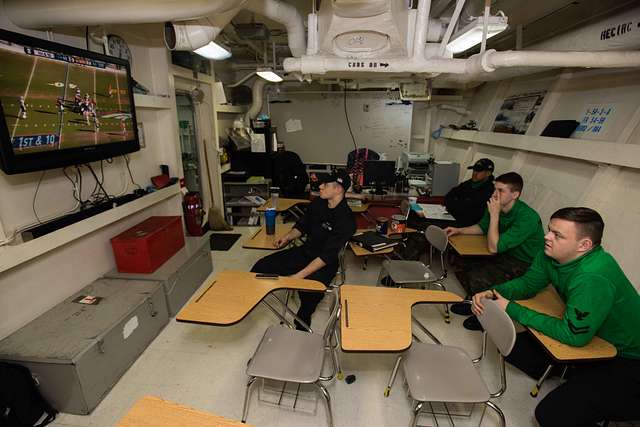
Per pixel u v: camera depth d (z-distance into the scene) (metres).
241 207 5.11
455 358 1.74
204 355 2.31
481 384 1.58
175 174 3.51
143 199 2.85
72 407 1.83
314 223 2.66
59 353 1.76
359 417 1.85
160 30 3.13
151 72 3.27
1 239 1.73
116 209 2.52
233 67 5.73
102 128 2.34
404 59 2.45
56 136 1.98
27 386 1.72
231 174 4.93
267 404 1.92
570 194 2.82
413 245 3.38
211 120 4.60
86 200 2.47
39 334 1.92
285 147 6.18
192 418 1.06
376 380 2.11
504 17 2.20
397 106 5.74
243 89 5.74
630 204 2.29
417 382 1.58
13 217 1.94
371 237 2.83
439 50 2.55
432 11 3.33
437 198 3.83
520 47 3.30
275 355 1.72
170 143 3.43
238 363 2.24
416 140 6.18
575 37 2.77
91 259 2.53
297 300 2.95
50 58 1.90
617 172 2.44
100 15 1.88
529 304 1.87
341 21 2.03
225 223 4.75
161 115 3.36
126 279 2.58
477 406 1.94
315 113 5.97
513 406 1.93
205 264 3.32
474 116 5.07
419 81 4.28
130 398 1.95
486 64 2.28
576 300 1.50
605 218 2.42
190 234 4.12
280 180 5.17
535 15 2.87
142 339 2.31
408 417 1.86
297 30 2.85
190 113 4.15
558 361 1.44
